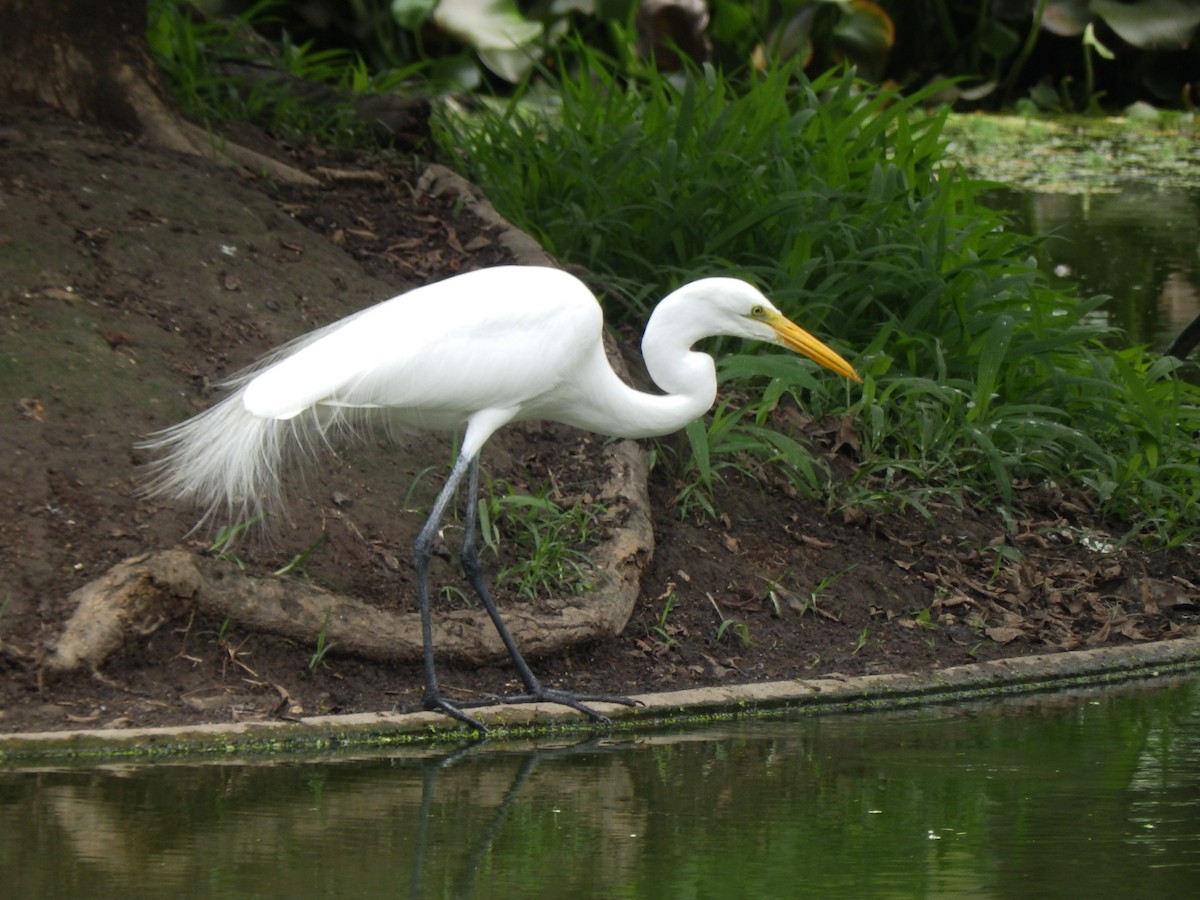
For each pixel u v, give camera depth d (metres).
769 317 9.71
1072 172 28.19
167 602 8.78
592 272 13.80
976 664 10.08
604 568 10.16
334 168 13.90
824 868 6.60
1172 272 20.52
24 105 12.62
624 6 29.34
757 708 9.33
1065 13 34.31
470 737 8.69
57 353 10.22
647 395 9.83
